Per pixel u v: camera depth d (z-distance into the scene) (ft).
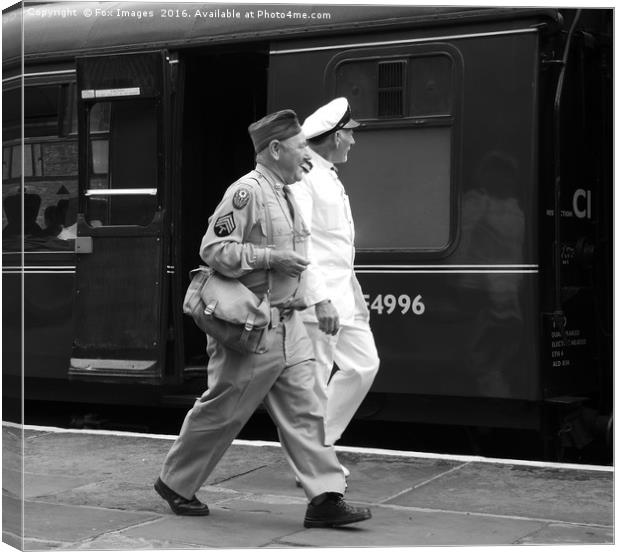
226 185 31.53
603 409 27.40
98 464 24.11
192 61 30.30
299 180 19.20
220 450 19.30
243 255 17.99
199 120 30.73
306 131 21.16
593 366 27.27
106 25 29.60
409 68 25.88
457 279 25.32
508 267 24.84
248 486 22.16
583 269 26.78
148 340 28.45
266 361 18.51
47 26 30.32
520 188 24.75
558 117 24.68
